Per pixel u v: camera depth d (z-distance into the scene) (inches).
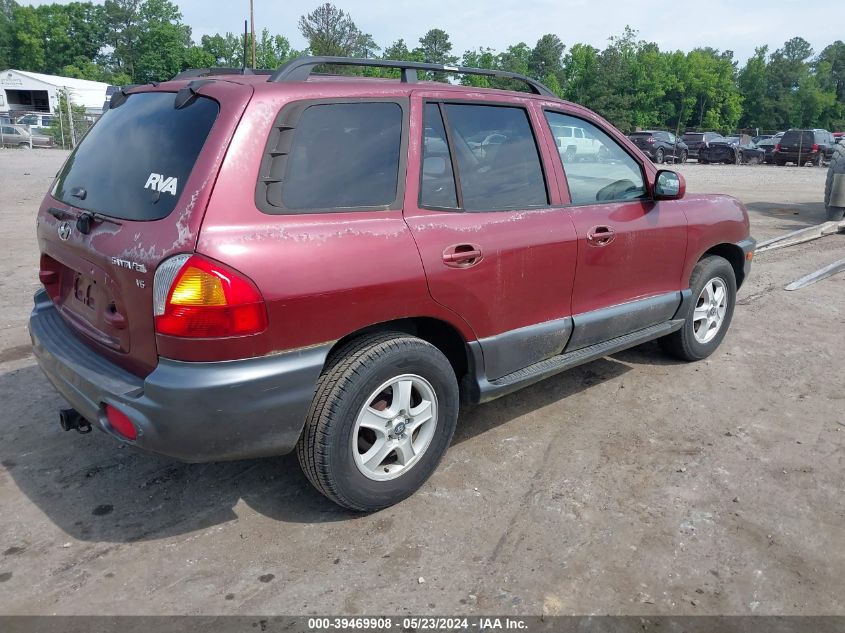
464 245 126.0
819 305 261.6
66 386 117.1
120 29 4045.3
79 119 1272.1
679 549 116.3
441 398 127.0
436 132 128.2
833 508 129.0
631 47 3147.1
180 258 98.2
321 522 122.6
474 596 104.9
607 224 154.9
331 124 114.2
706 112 3353.8
